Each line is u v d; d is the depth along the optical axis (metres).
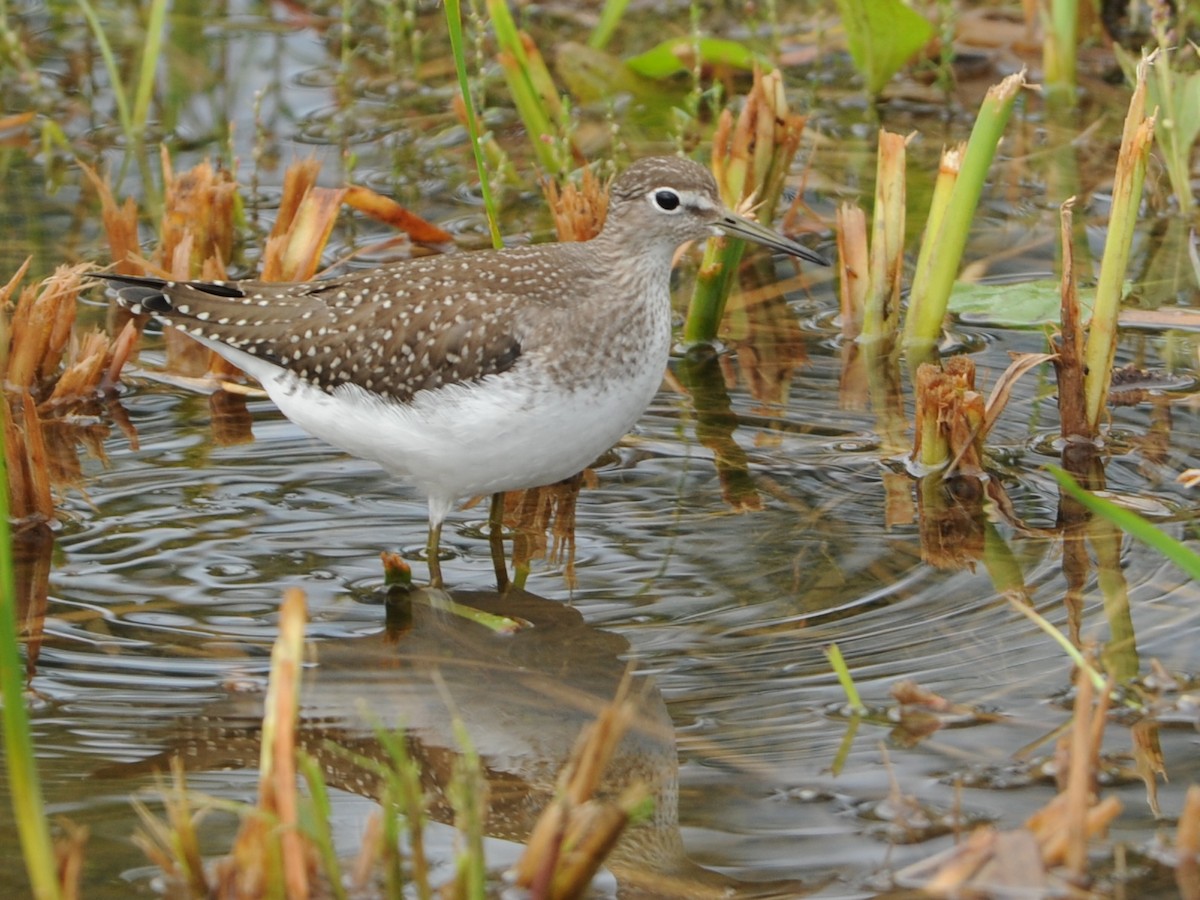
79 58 19.70
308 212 14.23
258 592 10.55
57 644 9.84
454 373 10.50
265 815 6.95
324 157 17.94
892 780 8.38
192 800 7.54
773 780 8.45
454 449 10.60
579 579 10.72
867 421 12.98
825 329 14.74
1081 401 12.34
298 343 10.98
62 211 16.58
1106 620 9.88
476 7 19.31
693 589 10.53
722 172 15.52
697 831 8.05
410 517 11.68
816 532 11.23
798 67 19.67
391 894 7.13
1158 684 9.12
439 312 10.63
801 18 20.42
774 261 16.16
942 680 9.34
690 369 14.03
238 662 9.68
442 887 7.45
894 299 14.45
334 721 9.16
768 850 7.88
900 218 14.15
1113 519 7.98
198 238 15.21
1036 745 8.67
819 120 18.56
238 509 11.63
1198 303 14.70
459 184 17.36
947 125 18.42
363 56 20.05
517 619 10.25
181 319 11.51
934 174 17.34
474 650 9.94
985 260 15.66
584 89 18.92
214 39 20.45
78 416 13.16
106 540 11.12
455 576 10.88
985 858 7.50
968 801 8.20
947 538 11.07
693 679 9.48
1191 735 8.73
